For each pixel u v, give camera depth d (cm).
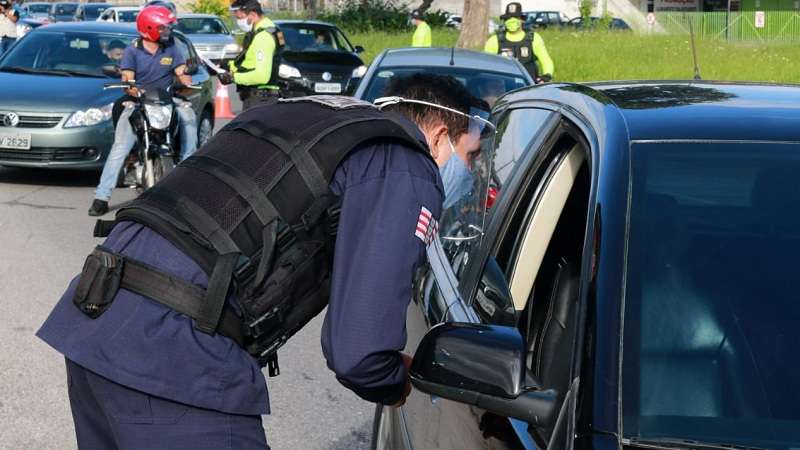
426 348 219
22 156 1041
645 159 248
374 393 231
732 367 216
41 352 564
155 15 909
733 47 2964
